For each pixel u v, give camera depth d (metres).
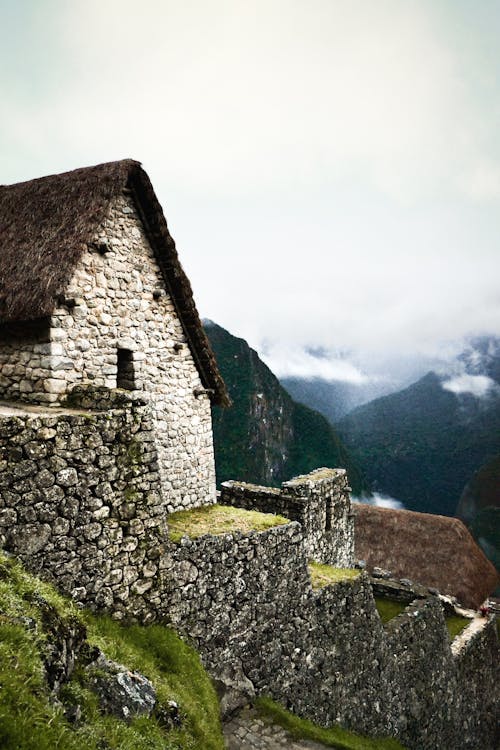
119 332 10.36
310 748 9.17
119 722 5.31
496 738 20.45
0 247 9.88
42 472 6.50
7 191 11.13
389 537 29.23
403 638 14.48
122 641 6.89
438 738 15.73
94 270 9.77
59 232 9.44
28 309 8.58
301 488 13.68
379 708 12.86
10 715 4.03
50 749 4.04
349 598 12.32
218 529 10.00
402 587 18.41
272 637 10.16
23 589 5.59
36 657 4.78
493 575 27.36
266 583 10.15
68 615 5.91
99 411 7.95
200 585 8.88
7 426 6.20
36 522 6.42
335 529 15.48
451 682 16.94
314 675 11.00
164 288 11.60
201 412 12.81
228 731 8.92
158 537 7.88
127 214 10.62
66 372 9.09
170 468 11.77
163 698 6.36
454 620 22.33
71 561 6.75
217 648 9.08
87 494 6.96
